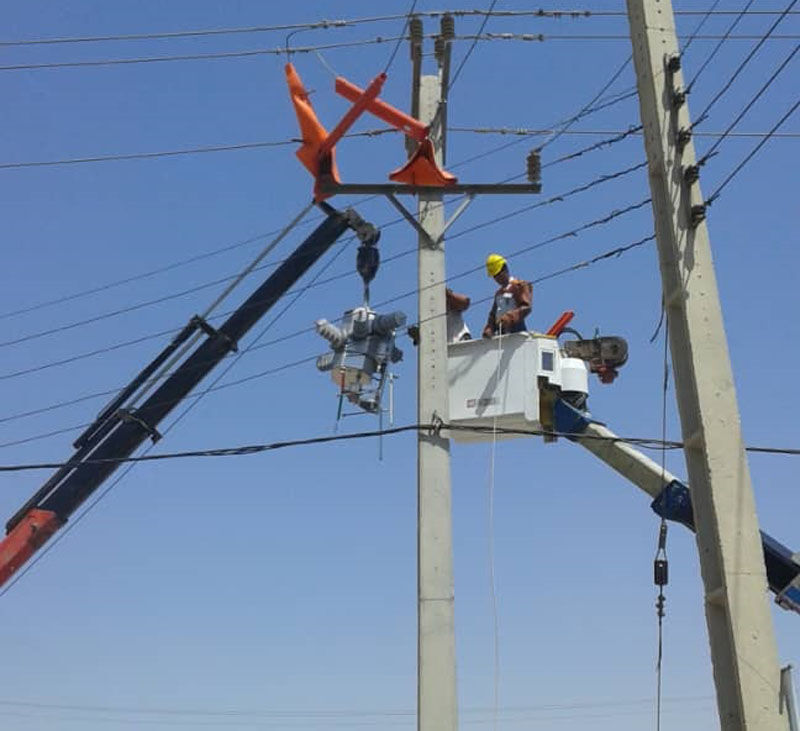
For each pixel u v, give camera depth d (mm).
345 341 12555
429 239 12164
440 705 10477
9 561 14445
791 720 7750
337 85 11961
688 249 9078
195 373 15016
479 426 12070
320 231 14797
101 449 14977
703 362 8766
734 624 8047
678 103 9500
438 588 10875
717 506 8375
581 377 12312
